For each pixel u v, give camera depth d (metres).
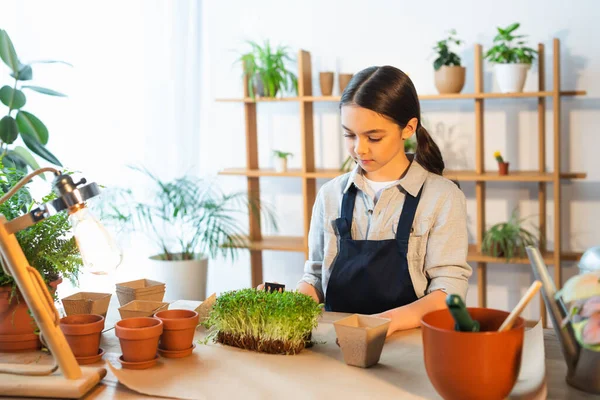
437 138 4.20
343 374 1.40
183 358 1.51
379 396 1.28
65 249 1.66
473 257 3.85
